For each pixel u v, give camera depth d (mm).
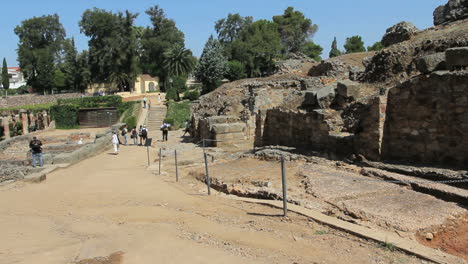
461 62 10156
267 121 18031
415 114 10766
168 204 10133
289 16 88812
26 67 90688
